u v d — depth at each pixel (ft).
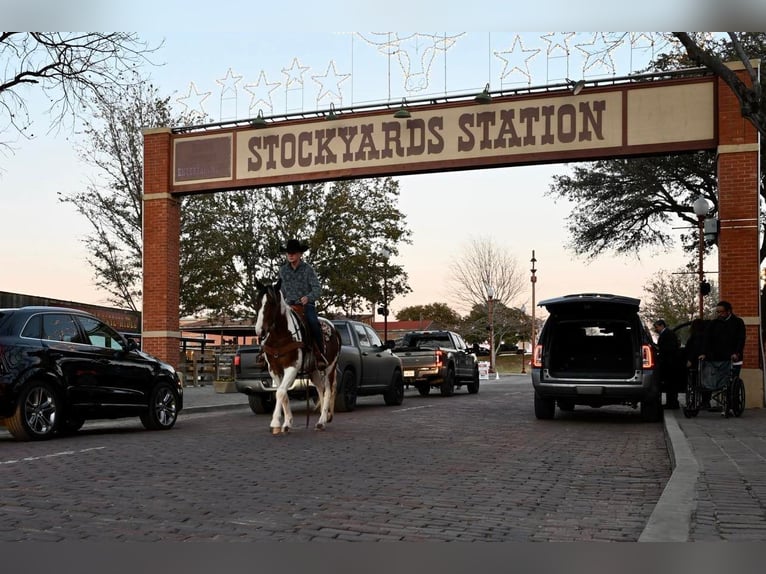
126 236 114.01
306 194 127.85
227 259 123.85
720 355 50.34
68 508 22.71
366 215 129.08
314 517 21.81
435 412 60.34
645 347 51.13
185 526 20.59
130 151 110.93
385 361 66.90
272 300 42.01
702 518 20.06
